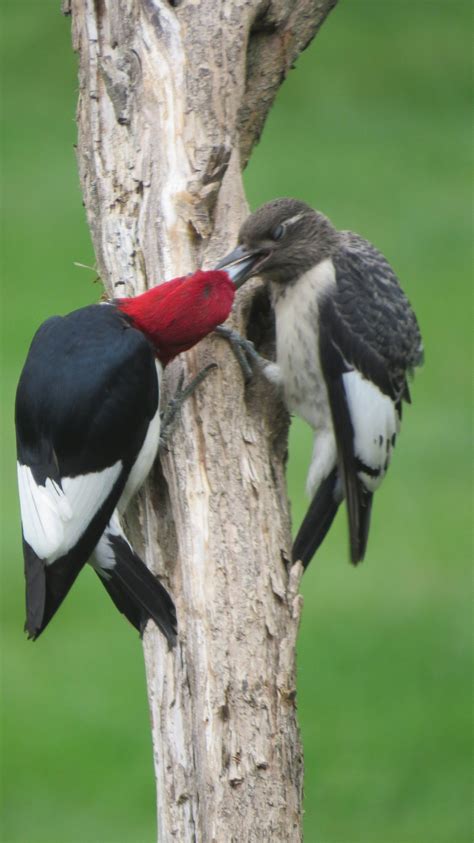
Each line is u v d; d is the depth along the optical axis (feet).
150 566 30.42
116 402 29.43
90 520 29.17
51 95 106.01
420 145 100.48
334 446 37.58
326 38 116.67
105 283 33.81
